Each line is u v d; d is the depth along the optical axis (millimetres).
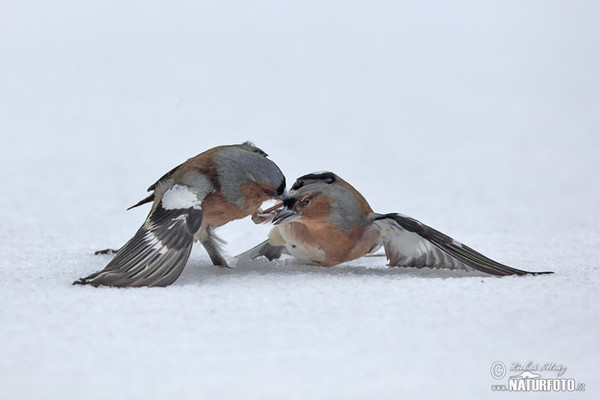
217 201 10078
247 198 10102
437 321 7789
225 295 8750
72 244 13094
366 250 10336
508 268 9828
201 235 10391
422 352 7023
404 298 8602
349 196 10055
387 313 8039
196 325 7672
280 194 10070
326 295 8750
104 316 7930
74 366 6688
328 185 10047
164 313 8031
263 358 6867
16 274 10039
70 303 8375
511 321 7773
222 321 7789
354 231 10102
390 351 7027
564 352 7027
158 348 7074
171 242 9266
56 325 7648
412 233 10125
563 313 7996
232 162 10070
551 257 11820
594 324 7676
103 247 12727
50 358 6848
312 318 7883
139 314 7992
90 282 9180
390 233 10188
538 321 7773
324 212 9930
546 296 8633
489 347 7133
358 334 7434
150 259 9242
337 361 6816
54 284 9336
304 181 10344
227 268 10562
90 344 7156
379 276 9852
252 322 7758
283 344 7184
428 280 9555
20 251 12148
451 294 8766
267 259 11328
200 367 6676
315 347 7121
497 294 8742
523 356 6930
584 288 9039
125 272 9211
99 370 6609
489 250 12602
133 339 7285
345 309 8180
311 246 10312
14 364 6727
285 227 10391
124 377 6480
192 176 10008
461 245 9781
